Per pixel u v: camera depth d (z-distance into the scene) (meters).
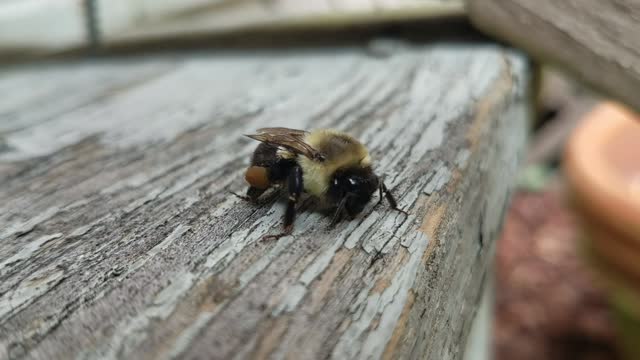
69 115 0.10
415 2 0.12
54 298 0.05
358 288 0.05
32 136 0.09
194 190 0.07
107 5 0.13
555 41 0.09
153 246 0.06
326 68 0.12
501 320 0.17
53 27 0.14
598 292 0.18
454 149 0.07
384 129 0.08
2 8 0.14
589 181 0.11
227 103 0.10
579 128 0.12
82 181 0.07
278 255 0.05
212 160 0.08
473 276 0.06
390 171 0.07
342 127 0.08
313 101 0.10
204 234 0.06
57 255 0.06
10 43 0.14
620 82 0.08
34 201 0.07
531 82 0.12
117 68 0.13
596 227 0.11
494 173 0.08
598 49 0.08
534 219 0.21
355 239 0.05
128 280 0.05
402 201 0.06
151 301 0.05
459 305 0.06
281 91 0.11
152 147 0.08
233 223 0.06
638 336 0.12
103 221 0.06
